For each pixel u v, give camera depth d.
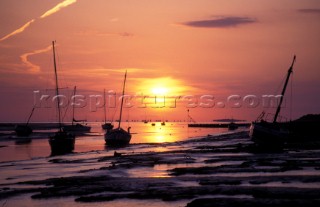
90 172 41.03
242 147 65.75
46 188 31.80
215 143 83.88
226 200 24.22
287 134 62.19
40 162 54.59
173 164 45.47
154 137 134.38
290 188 26.86
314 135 85.94
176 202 25.75
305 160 43.66
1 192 30.58
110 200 26.83
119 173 39.38
